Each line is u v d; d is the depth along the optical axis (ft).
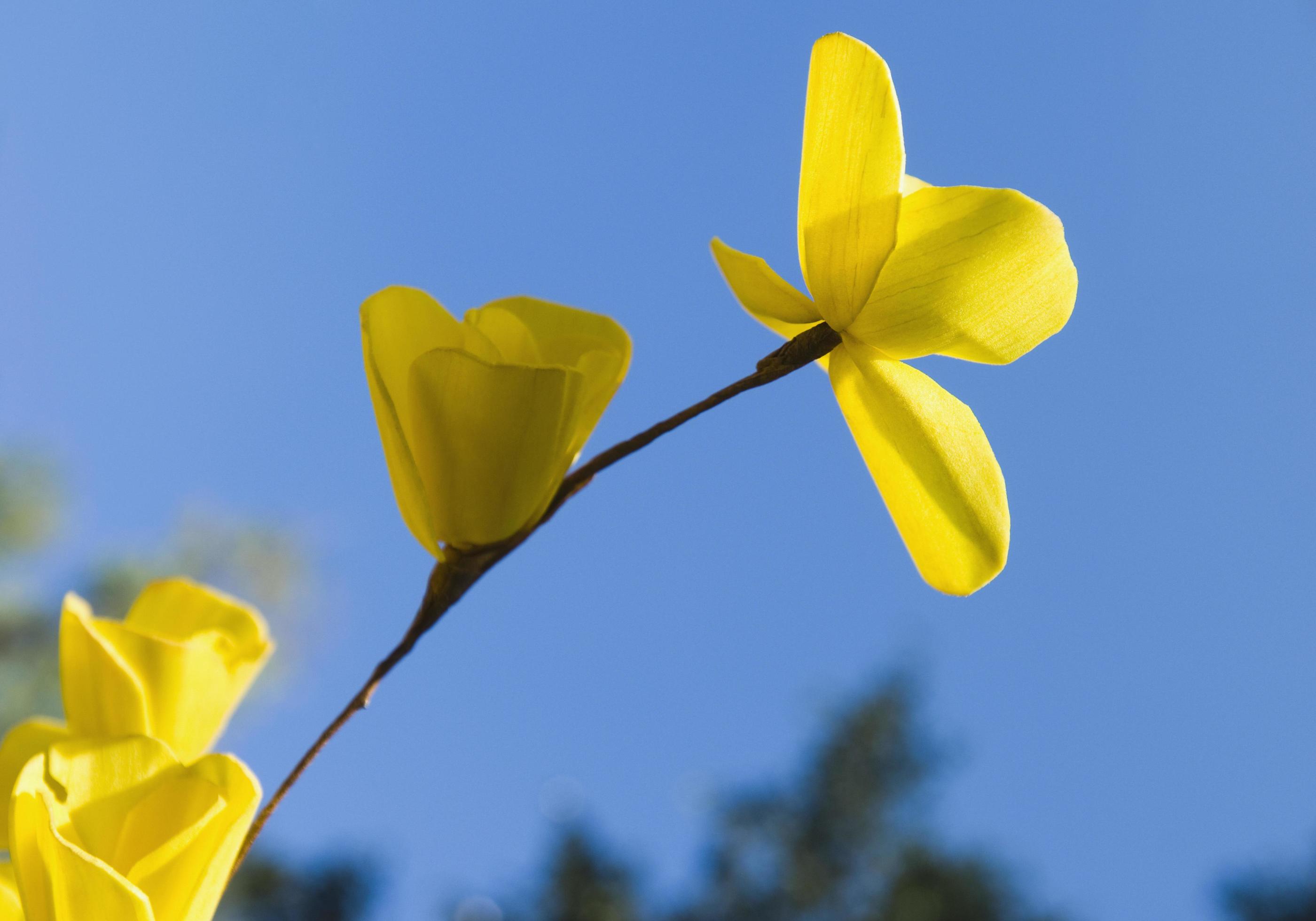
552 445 1.84
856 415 1.93
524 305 1.95
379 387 1.83
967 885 16.83
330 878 14.51
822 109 1.89
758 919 17.83
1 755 1.90
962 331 1.90
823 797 18.72
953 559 1.91
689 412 1.89
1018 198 1.90
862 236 1.89
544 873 16.72
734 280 1.95
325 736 1.82
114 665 1.86
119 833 1.76
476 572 1.85
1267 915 13.55
